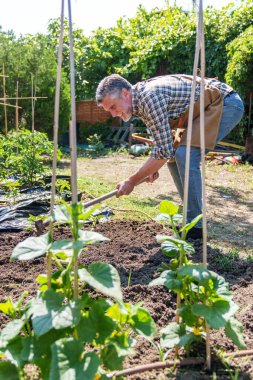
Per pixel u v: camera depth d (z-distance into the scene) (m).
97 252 4.18
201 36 2.21
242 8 12.98
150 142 5.49
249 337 2.76
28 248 1.97
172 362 2.38
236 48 11.38
